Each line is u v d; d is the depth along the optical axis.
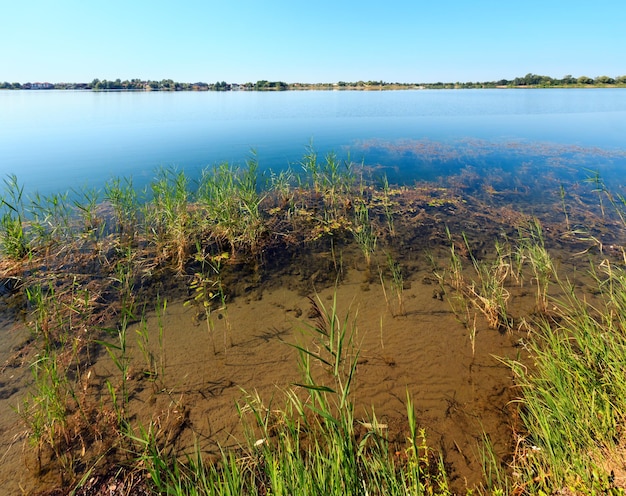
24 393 4.10
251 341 4.96
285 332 5.14
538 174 12.12
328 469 3.01
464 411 3.88
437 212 9.37
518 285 6.08
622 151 14.56
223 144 16.86
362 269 6.80
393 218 9.10
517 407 3.82
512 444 3.49
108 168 12.59
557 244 7.47
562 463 3.01
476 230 8.31
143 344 4.87
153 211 8.65
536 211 9.24
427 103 39.59
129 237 7.85
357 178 12.24
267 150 15.62
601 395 3.28
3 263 6.58
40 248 7.14
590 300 5.53
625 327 3.85
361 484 2.96
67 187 10.73
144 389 4.18
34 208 9.17
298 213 9.48
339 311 5.60
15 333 5.09
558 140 17.30
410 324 5.25
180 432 3.71
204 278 6.48
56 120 24.89
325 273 6.70
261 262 7.08
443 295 5.92
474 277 6.41
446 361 4.57
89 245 7.54
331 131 20.72
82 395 4.07
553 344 4.01
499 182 11.52
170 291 6.12
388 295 5.98
